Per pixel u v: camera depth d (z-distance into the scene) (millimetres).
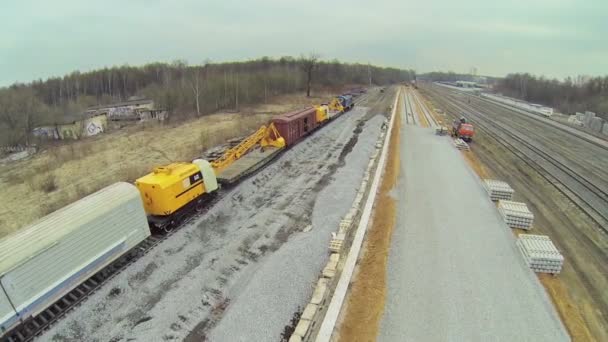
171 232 16562
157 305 12016
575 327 10070
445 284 11789
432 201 18766
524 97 96062
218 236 17078
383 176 23766
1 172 33438
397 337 9711
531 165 26703
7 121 49156
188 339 10680
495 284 11758
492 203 18797
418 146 31266
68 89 96188
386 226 16125
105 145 39531
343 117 49750
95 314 11648
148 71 114375
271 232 17312
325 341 9602
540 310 10578
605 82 78625
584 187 22031
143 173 26297
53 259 10898
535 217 17578
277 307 11625
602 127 41375
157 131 45156
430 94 96500
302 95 85500
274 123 30188
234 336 10484
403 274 12422
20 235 10555
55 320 11133
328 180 24516
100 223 12492
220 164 22344
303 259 14070
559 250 14500
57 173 29828
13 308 9875
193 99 60375
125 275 13398
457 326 9961
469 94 105312
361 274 12766
